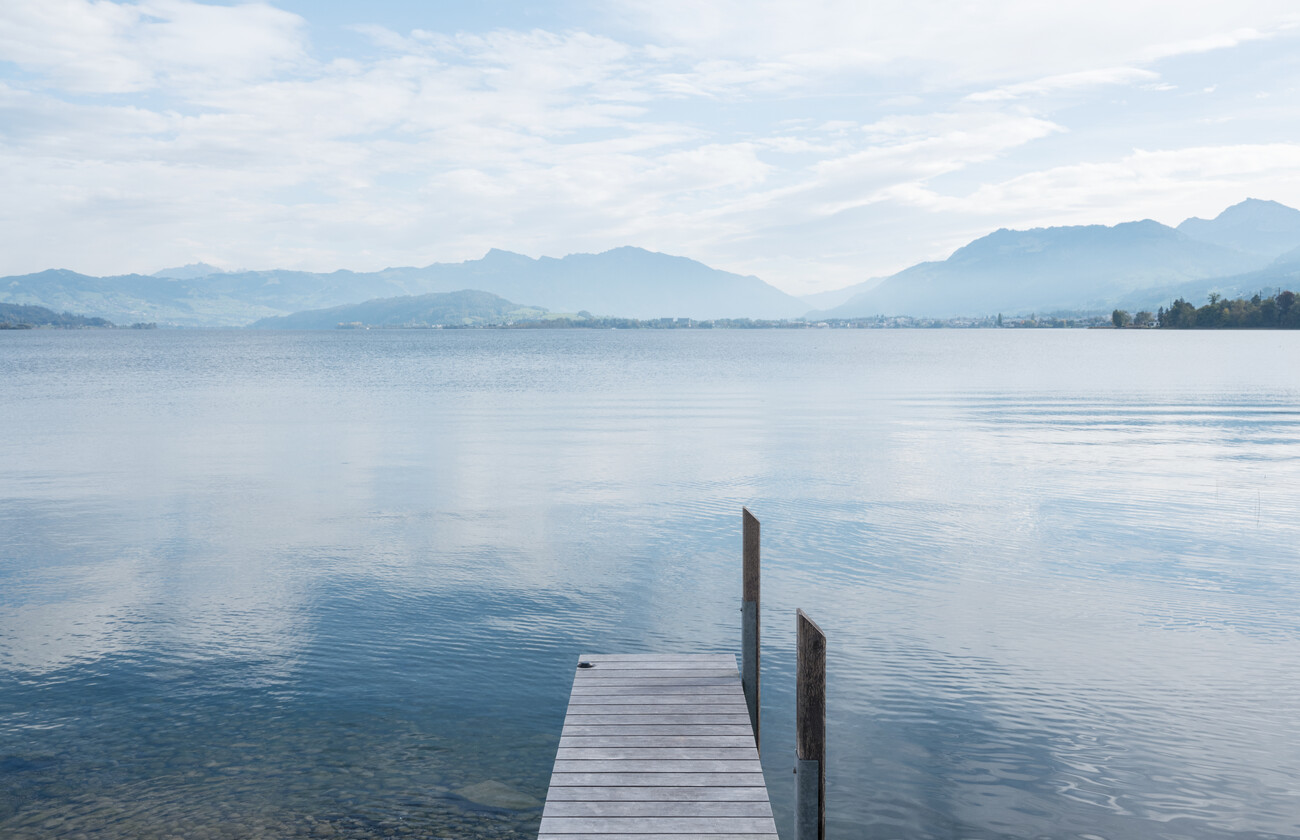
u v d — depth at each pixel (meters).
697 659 10.15
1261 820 7.89
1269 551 17.05
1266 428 37.56
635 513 20.72
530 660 11.59
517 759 8.95
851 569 15.90
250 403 52.09
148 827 7.68
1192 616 13.27
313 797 8.18
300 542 17.97
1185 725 9.70
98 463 28.52
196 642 12.25
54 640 12.30
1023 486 23.97
